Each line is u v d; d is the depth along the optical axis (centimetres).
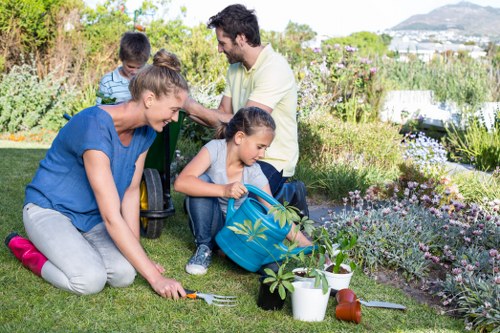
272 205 287
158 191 352
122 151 278
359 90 889
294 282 260
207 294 267
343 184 521
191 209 316
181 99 265
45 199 277
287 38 1169
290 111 364
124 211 298
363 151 641
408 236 351
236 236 292
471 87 1096
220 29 352
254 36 352
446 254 343
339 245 306
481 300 273
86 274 257
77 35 1063
